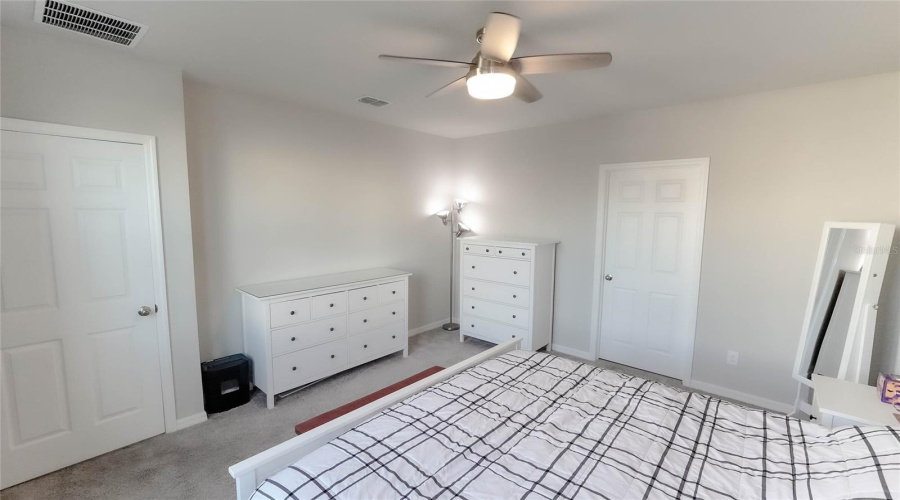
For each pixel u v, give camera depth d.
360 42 2.03
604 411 1.67
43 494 1.95
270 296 2.78
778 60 2.17
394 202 4.18
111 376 2.27
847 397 1.84
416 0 1.60
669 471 1.27
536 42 1.99
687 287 3.22
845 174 2.50
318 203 3.50
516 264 3.76
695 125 3.03
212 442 2.41
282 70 2.45
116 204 2.22
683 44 1.98
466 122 3.85
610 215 3.60
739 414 1.64
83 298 2.15
